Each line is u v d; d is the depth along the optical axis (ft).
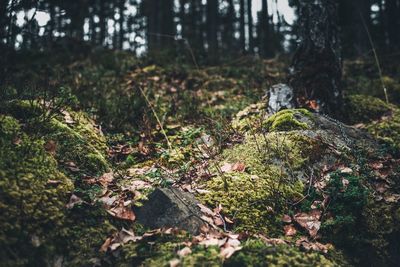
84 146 12.48
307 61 17.66
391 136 15.67
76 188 10.52
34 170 9.96
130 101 18.81
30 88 14.78
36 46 30.32
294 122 14.56
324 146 13.42
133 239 9.34
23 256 8.41
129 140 15.80
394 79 25.40
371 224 10.87
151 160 14.14
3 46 17.19
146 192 10.98
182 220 9.77
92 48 33.50
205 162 13.51
